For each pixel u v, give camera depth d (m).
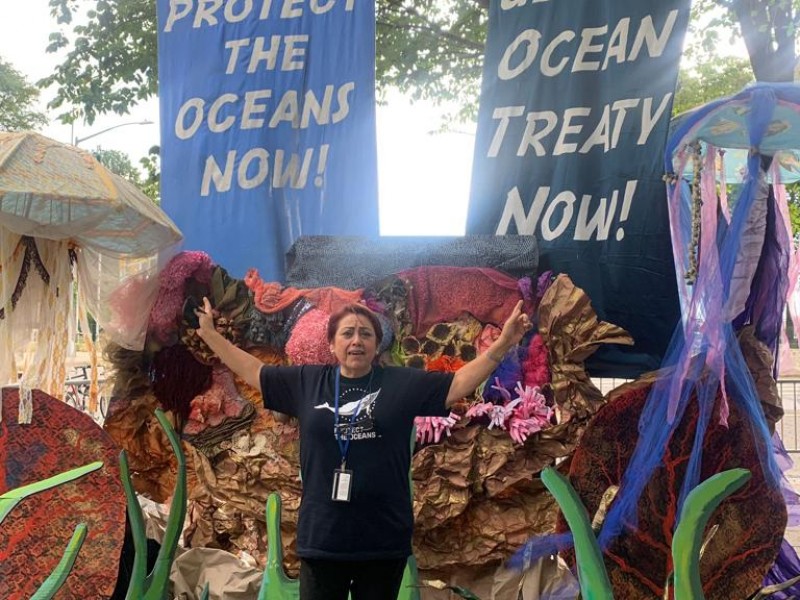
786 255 3.55
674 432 3.23
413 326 3.77
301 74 4.61
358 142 4.54
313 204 4.60
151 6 7.73
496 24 4.21
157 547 3.70
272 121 4.65
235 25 4.70
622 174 3.92
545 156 4.09
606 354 3.88
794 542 4.51
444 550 3.48
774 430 3.37
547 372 3.55
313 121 4.60
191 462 3.84
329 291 3.79
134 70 7.81
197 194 4.71
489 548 3.44
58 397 3.87
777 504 3.15
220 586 3.57
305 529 2.52
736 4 5.94
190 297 3.83
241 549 3.68
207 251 4.68
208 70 4.72
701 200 3.22
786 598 3.36
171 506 3.31
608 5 3.97
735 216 3.19
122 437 3.88
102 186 3.48
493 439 3.47
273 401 2.76
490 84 4.21
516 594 3.39
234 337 3.83
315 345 3.59
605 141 3.97
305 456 2.59
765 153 3.26
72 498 3.31
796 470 6.36
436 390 2.58
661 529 3.18
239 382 3.80
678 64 3.84
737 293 3.21
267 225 4.62
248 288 3.87
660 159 3.84
